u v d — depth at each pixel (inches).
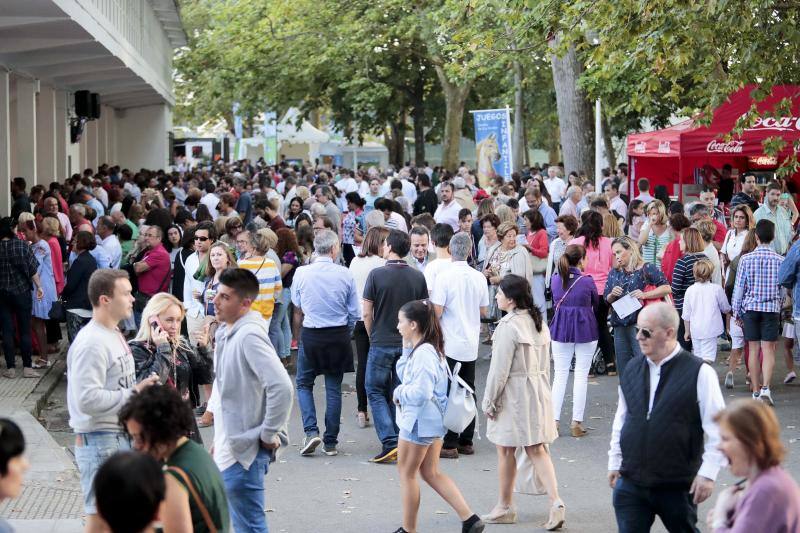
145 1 1958.7
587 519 601.6
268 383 454.9
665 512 442.0
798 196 1631.4
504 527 587.8
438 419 550.0
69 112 2025.1
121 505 282.8
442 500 643.5
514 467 592.1
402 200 1370.6
